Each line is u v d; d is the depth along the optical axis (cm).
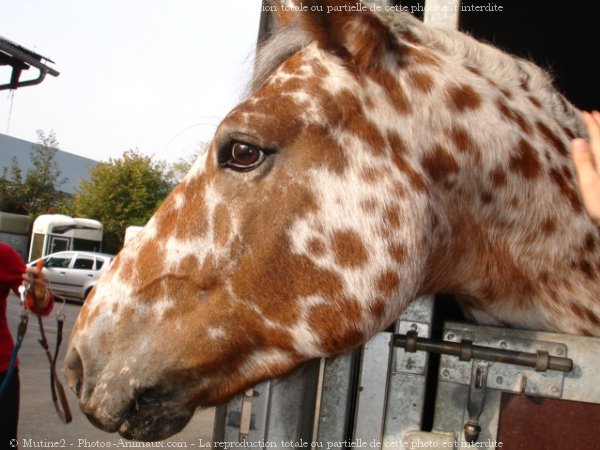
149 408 137
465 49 156
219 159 137
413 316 162
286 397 165
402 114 140
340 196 135
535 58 331
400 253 136
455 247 149
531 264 149
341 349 137
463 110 145
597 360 145
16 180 2575
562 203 150
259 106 136
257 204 134
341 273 135
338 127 137
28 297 274
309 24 137
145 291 138
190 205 139
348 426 164
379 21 139
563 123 158
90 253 1462
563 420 146
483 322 163
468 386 154
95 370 136
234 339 136
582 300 150
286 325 135
